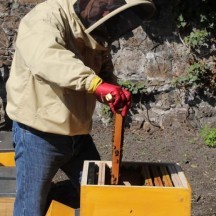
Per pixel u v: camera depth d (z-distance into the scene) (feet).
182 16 29.81
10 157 20.11
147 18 12.62
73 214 14.05
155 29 30.53
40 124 13.25
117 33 12.79
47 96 13.16
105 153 27.99
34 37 12.15
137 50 30.86
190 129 31.27
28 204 13.98
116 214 11.53
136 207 11.50
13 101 13.41
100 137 30.30
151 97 31.27
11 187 16.87
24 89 13.20
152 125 31.24
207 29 30.07
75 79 11.59
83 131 13.98
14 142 14.24
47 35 12.13
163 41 30.68
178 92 31.14
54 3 12.98
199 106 31.27
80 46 13.35
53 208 14.05
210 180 24.79
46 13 12.65
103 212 11.53
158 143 29.86
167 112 31.27
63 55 11.87
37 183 13.87
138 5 12.32
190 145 29.63
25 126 13.60
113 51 30.86
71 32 12.92
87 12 12.44
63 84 11.68
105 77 15.58
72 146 13.98
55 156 13.78
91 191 11.47
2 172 17.89
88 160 14.83
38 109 13.25
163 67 30.96
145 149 28.89
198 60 30.71
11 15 30.68
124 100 11.54
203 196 22.85
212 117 31.19
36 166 13.75
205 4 29.68
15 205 14.23
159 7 30.19
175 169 13.25
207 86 30.89
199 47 30.55
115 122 11.95
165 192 11.47
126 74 31.12
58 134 13.55
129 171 13.80
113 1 12.08
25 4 30.68
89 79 11.59
